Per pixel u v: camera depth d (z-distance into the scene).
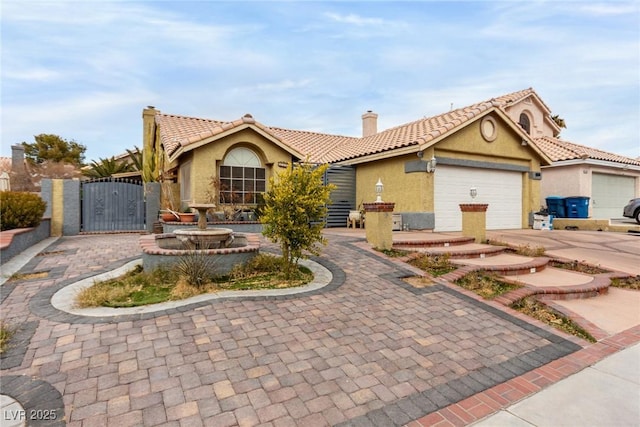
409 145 13.39
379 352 4.39
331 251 9.25
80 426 2.96
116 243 10.41
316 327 4.98
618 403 3.46
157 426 2.98
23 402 3.23
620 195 20.69
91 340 4.36
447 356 4.37
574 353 4.55
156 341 4.38
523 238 13.20
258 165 13.78
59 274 7.09
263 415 3.17
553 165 18.89
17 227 9.87
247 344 4.42
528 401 3.50
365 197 16.42
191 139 11.85
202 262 6.66
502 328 5.23
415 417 3.23
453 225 14.67
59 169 28.38
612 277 8.07
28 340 4.34
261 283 6.73
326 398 3.45
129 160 25.70
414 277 7.43
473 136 14.98
